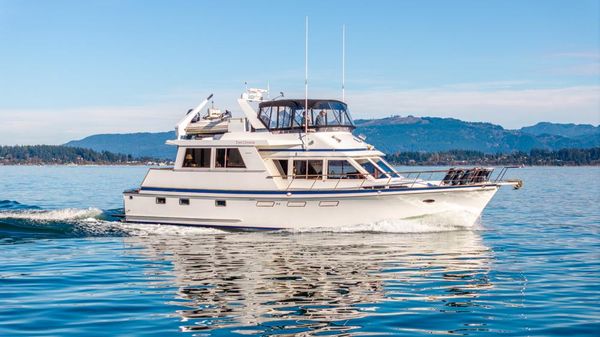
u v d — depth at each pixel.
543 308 13.77
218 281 16.45
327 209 25.22
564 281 16.67
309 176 26.00
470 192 24.89
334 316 13.06
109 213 31.86
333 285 15.96
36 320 12.76
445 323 12.61
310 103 26.64
